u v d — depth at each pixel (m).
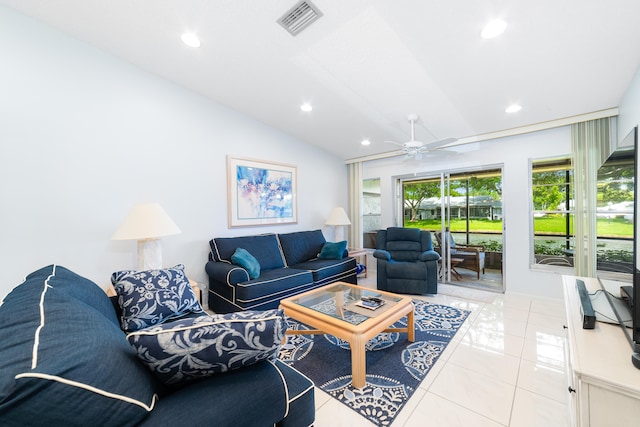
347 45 2.27
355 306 2.30
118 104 2.73
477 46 2.12
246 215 3.87
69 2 2.07
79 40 2.49
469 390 1.82
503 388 1.83
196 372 0.94
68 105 2.44
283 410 1.01
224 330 0.93
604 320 1.53
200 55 2.59
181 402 0.86
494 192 4.46
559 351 2.27
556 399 1.72
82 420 0.69
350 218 5.62
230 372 1.00
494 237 4.63
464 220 4.84
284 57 2.52
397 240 4.42
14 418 0.62
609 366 1.11
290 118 3.85
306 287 3.43
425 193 4.87
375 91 2.93
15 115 2.19
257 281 2.98
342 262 4.05
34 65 2.27
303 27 2.11
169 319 1.99
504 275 3.86
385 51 2.29
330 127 4.07
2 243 2.15
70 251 2.46
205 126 3.43
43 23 2.30
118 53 2.66
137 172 2.87
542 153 3.53
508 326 2.77
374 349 2.36
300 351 2.38
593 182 3.10
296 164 4.59
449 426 1.53
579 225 3.19
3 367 0.67
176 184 3.17
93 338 0.86
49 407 0.65
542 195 3.72
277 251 3.91
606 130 3.02
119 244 2.74
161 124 3.04
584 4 1.68
